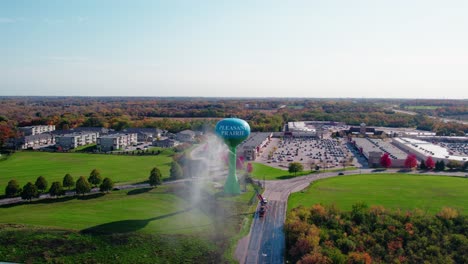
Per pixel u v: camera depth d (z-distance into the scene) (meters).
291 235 92.06
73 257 85.56
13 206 118.06
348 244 88.62
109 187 132.88
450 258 85.19
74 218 105.62
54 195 126.19
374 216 103.19
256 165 190.62
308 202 123.62
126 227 98.88
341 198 128.50
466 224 98.38
